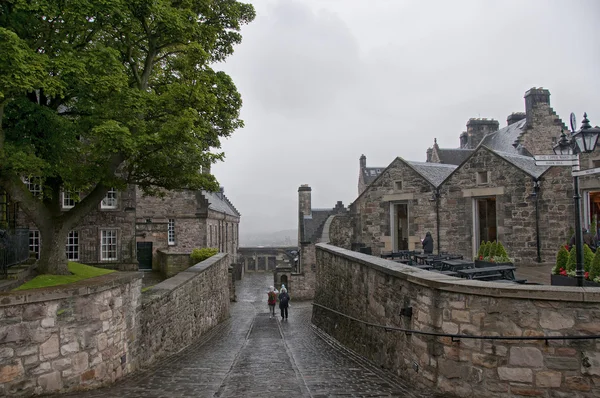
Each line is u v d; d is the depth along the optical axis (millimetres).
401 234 19312
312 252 31625
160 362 10789
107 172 10781
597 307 5918
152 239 31141
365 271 11930
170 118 11086
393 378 8734
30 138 10219
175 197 33969
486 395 6590
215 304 19641
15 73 7254
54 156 10484
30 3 8312
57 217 10359
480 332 6719
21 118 10078
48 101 11266
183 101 11578
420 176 17922
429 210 17609
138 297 9789
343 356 11836
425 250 14734
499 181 15461
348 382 8219
